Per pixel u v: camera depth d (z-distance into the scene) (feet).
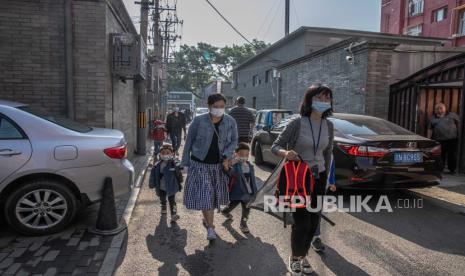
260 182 26.78
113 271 12.51
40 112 16.28
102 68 24.82
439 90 34.04
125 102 34.14
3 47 23.88
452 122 29.30
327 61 48.62
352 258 13.89
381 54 38.63
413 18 103.45
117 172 16.24
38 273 11.94
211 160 14.66
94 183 15.71
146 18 46.70
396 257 14.02
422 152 20.79
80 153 15.38
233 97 121.80
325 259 13.78
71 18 24.21
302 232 12.14
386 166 20.03
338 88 45.42
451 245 15.28
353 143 20.40
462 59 28.81
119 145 16.55
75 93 24.68
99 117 24.98
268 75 88.28
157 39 76.18
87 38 24.49
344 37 76.07
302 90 57.62
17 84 24.18
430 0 96.63
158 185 18.34
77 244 14.42
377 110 38.75
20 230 14.89
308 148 12.23
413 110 34.09
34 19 23.99
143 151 40.14
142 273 12.51
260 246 14.90
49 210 15.21
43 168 14.83
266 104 86.33
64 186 15.25
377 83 38.73
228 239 15.64
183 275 12.41
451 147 29.45
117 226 16.12
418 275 12.60
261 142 33.60
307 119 12.27
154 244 15.02
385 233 16.57
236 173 16.17
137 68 27.30
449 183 25.80
